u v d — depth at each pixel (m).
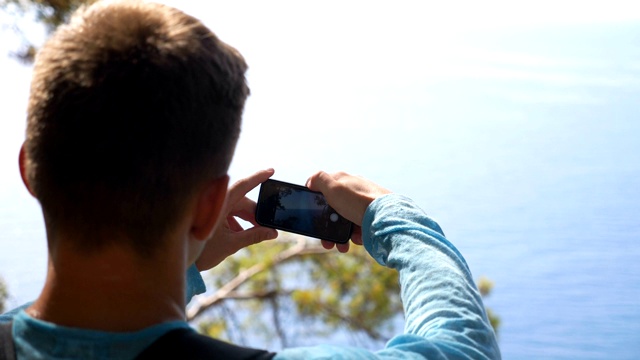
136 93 0.58
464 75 87.12
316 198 1.08
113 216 0.58
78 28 0.60
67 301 0.59
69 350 0.57
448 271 0.76
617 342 25.88
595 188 42.19
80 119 0.57
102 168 0.57
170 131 0.58
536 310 29.48
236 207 1.10
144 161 0.58
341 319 5.27
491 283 5.29
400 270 0.79
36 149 0.59
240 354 0.59
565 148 52.22
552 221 41.59
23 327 0.59
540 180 49.94
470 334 0.69
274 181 1.08
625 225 35.41
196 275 0.99
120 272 0.59
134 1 0.64
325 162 62.97
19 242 2.84
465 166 61.09
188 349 0.58
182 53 0.59
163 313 0.59
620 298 27.69
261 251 5.73
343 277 5.37
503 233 42.22
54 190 0.58
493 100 77.94
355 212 0.93
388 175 61.69
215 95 0.60
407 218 0.85
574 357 25.27
